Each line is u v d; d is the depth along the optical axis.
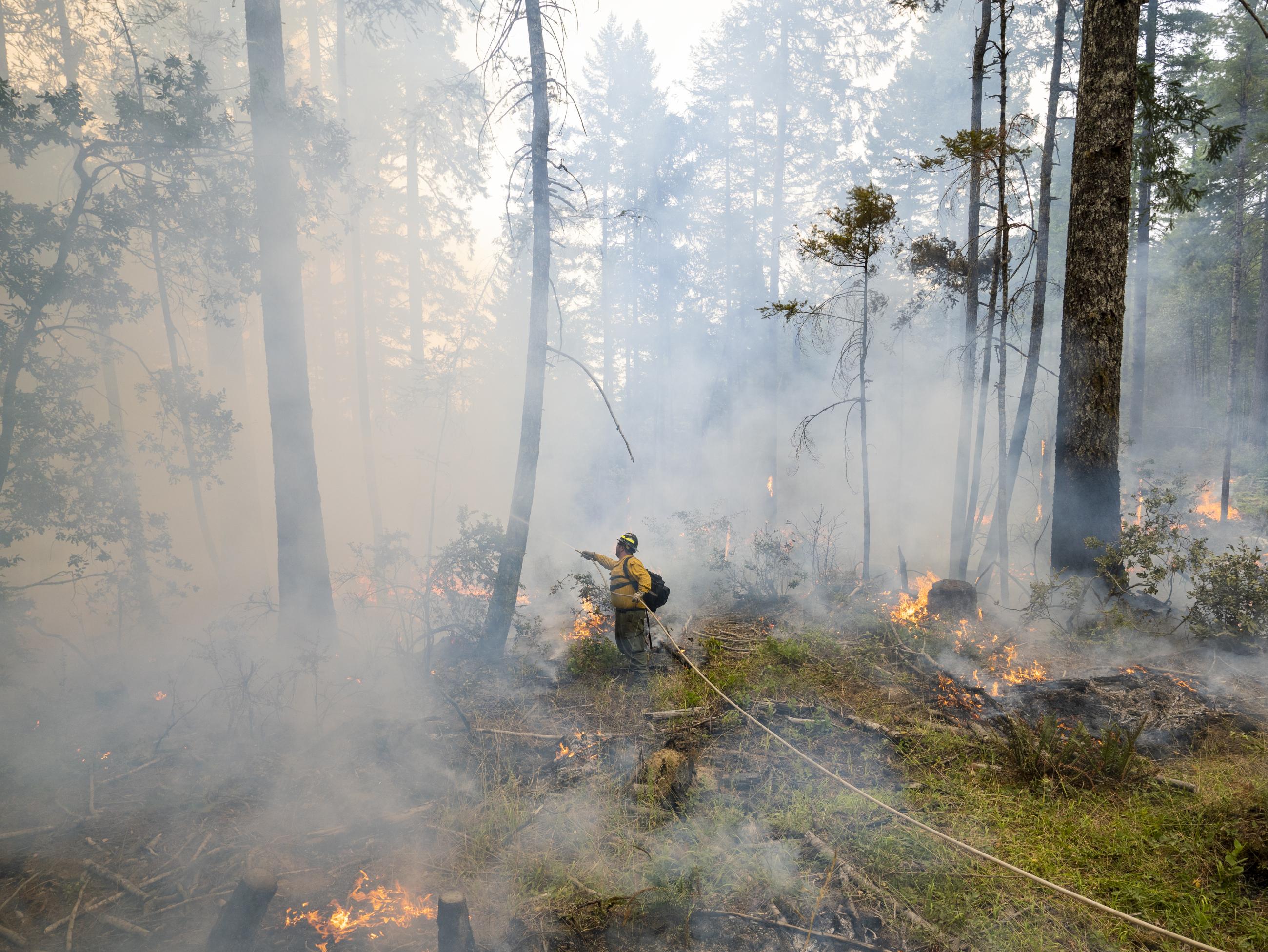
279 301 8.31
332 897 4.20
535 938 3.80
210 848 4.68
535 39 8.23
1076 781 4.84
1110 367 8.20
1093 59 8.13
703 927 3.85
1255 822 4.12
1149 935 3.46
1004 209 9.06
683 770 5.12
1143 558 7.61
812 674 7.18
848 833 4.48
